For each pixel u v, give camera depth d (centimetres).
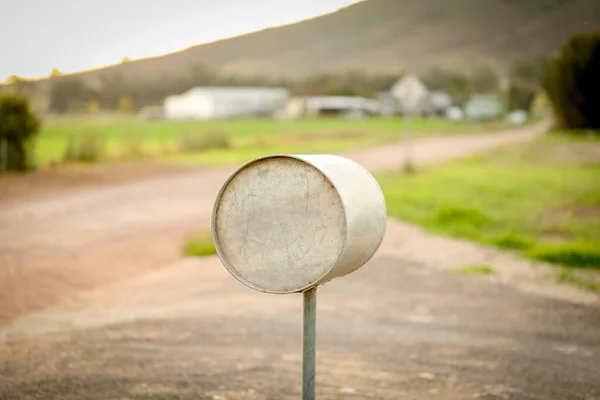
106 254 1130
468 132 6669
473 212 1548
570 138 4628
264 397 505
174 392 510
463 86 14575
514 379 563
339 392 518
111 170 2753
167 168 2919
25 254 1109
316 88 13100
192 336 673
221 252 356
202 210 1708
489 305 834
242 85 14625
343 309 809
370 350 640
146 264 1094
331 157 355
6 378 538
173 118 10012
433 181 2361
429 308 817
